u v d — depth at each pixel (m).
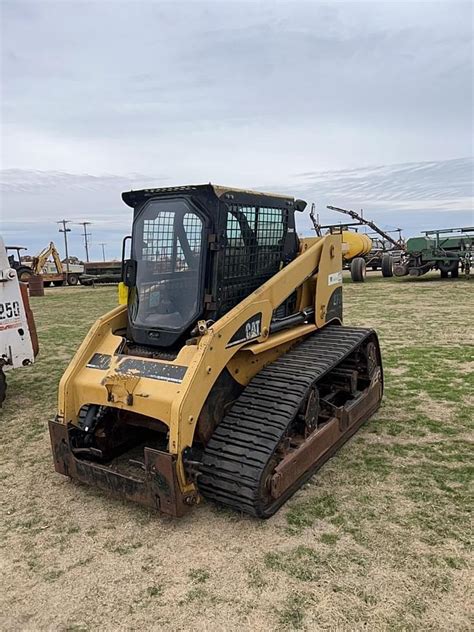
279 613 2.83
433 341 9.25
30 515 3.98
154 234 4.26
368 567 3.17
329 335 5.21
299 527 3.61
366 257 24.03
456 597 2.89
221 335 3.78
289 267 4.62
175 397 3.54
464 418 5.49
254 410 3.94
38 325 13.55
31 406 6.77
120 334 4.58
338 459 4.62
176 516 3.54
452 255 20.12
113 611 2.93
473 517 3.66
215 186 3.91
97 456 4.43
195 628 2.77
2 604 3.02
